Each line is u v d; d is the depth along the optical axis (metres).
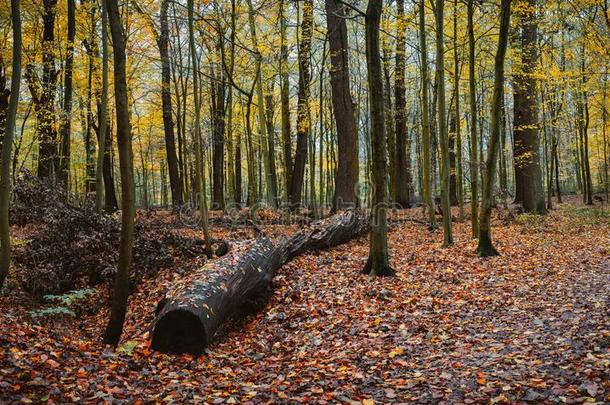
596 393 3.80
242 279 6.92
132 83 17.58
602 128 22.86
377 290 7.68
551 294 7.31
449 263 9.81
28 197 10.41
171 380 4.61
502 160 29.16
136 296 8.45
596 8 12.65
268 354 5.74
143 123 21.61
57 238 9.21
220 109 21.50
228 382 4.68
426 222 17.36
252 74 16.19
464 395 4.09
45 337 5.20
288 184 20.30
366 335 5.97
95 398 3.84
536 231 14.20
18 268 8.88
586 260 9.72
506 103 28.38
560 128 24.72
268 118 20.56
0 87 12.98
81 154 22.88
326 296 7.53
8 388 3.67
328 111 30.05
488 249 10.53
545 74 15.98
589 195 22.39
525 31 17.11
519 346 5.21
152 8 14.35
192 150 27.64
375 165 8.77
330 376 4.77
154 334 5.55
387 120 22.27
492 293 7.55
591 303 6.54
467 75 17.34
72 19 13.70
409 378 4.61
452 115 22.70
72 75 15.42
